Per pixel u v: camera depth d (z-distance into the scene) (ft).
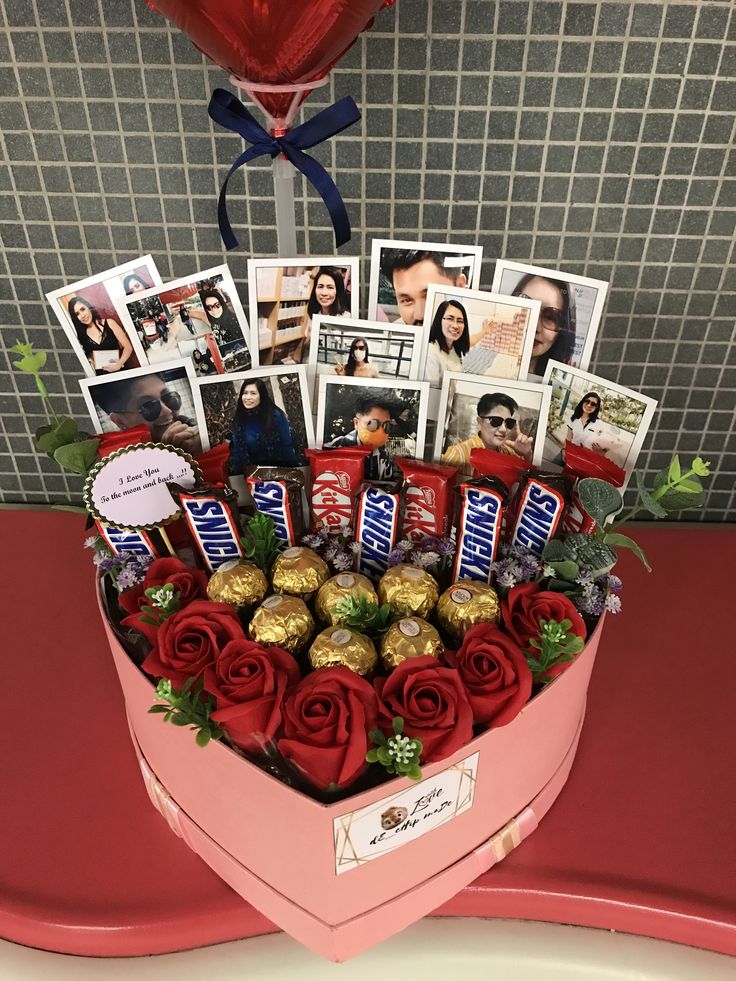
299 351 2.54
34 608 3.03
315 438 2.52
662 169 2.69
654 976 2.10
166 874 2.17
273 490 2.26
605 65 2.51
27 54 2.52
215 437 2.47
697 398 3.19
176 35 2.48
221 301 2.42
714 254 2.86
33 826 2.28
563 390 2.36
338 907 1.83
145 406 2.38
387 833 1.75
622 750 2.49
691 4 2.40
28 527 3.43
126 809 2.34
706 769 2.44
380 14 2.43
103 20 2.46
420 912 2.01
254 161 2.72
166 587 2.00
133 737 2.41
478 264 2.47
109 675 2.76
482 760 1.82
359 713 1.63
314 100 2.60
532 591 2.02
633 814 2.31
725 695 2.68
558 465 2.44
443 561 2.33
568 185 2.74
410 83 2.56
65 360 3.17
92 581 3.15
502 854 2.13
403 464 2.34
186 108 2.62
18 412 3.30
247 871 1.96
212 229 2.87
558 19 2.44
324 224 2.85
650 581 3.14
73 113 2.63
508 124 2.63
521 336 2.37
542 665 1.87
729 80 2.52
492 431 2.43
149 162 2.73
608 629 2.93
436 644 1.91
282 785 1.63
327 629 1.96
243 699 1.69
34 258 2.93
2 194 2.79
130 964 2.10
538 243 2.87
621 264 2.90
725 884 2.12
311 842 1.69
